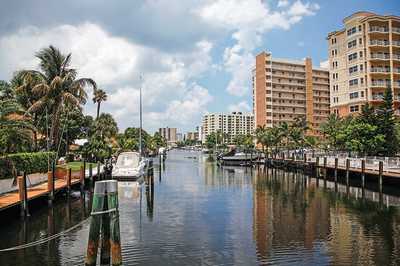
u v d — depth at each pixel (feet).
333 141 252.21
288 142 318.45
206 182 163.53
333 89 334.44
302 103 495.00
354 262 54.24
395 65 299.58
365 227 75.92
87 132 252.01
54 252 58.75
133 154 170.71
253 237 67.87
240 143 472.44
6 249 59.82
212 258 55.93
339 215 88.33
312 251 59.41
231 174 207.21
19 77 157.89
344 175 168.45
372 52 298.76
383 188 137.80
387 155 194.90
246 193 127.75
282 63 489.67
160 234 70.03
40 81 151.12
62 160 183.93
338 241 65.21
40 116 167.84
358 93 300.61
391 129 193.06
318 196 120.16
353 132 196.44
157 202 107.24
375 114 201.67
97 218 44.60
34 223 78.33
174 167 270.67
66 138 212.84
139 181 160.45
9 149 93.56
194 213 90.74
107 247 45.60
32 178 110.42
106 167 167.43
